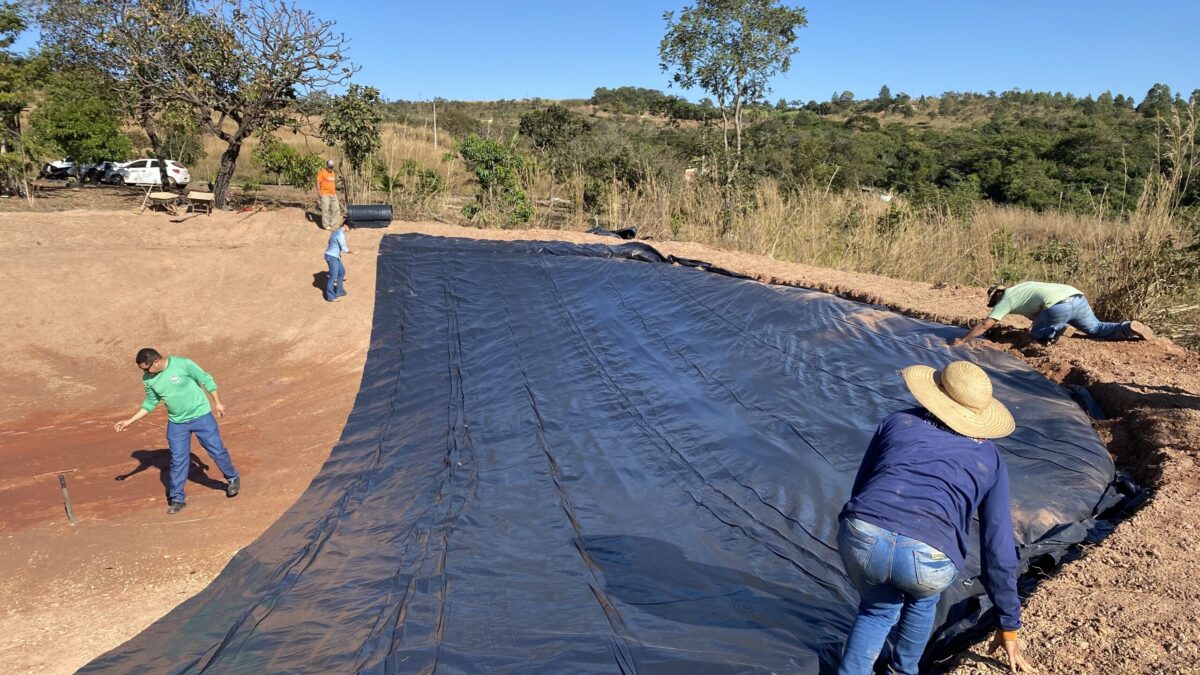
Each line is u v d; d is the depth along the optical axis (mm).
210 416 7543
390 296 12875
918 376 3500
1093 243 13055
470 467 7156
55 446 9164
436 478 7051
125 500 7801
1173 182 10078
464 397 9070
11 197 19766
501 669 3920
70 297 12375
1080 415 6715
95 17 18453
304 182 21391
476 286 12930
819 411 7270
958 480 3180
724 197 19828
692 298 11438
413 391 9664
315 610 5094
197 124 18906
